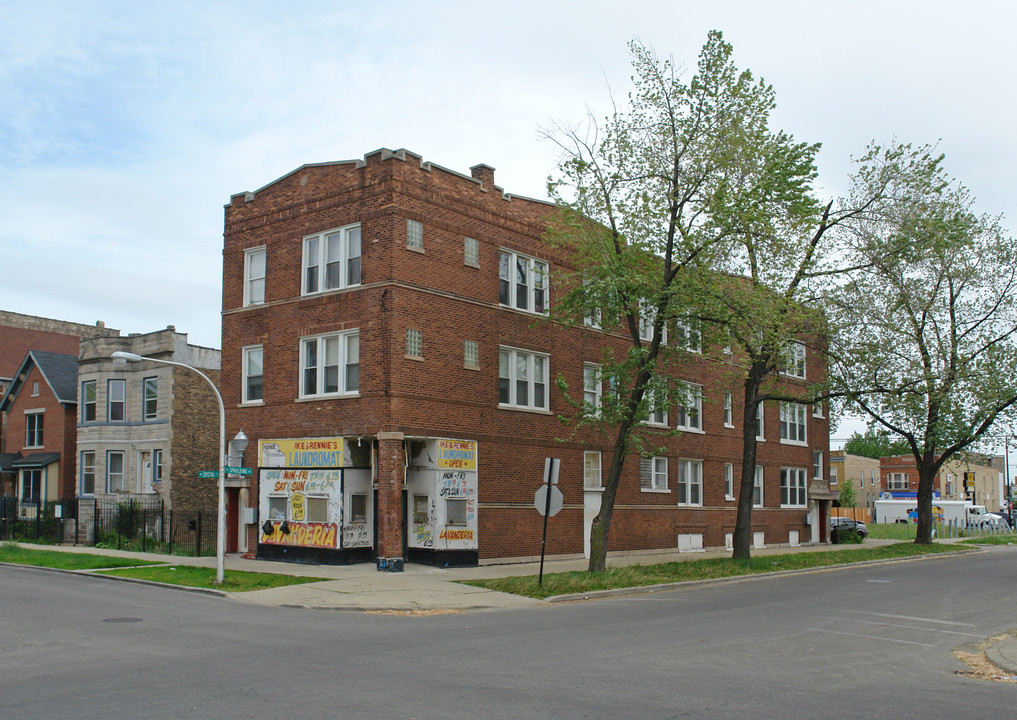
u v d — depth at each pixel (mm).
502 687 9906
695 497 36656
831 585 23875
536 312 29500
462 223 27156
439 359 25938
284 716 8484
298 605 18094
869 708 9164
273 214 28266
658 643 13312
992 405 38188
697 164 23766
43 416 42531
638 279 23031
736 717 8609
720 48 23703
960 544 44469
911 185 28828
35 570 25188
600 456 31562
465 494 26234
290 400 26969
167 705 8930
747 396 29766
